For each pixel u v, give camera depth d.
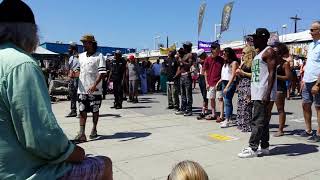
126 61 13.74
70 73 10.03
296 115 10.11
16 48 2.12
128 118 9.78
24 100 1.96
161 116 10.08
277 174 4.96
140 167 5.36
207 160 5.66
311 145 6.50
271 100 5.68
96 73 6.97
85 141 7.01
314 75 6.74
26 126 1.96
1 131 1.99
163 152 6.16
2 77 1.97
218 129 8.07
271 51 5.48
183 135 7.49
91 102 7.03
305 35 21.27
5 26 2.13
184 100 10.27
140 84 17.70
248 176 4.89
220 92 8.93
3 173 2.00
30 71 2.01
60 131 2.06
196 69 10.12
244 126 7.75
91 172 2.34
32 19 2.21
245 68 7.58
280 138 7.09
